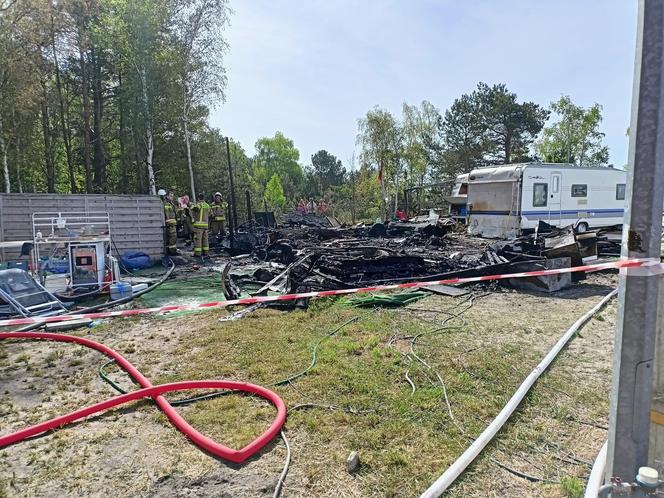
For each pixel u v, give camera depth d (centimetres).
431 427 324
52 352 510
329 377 414
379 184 3180
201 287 962
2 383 424
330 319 623
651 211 159
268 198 4259
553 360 452
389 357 470
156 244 1295
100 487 266
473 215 1591
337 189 4628
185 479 272
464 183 1917
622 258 168
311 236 1648
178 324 623
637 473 172
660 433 187
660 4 149
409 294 764
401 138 3123
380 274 927
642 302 163
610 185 1616
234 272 1139
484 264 924
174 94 2141
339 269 894
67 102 2452
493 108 3519
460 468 266
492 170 1512
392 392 383
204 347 517
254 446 295
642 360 166
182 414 351
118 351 510
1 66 1530
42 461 293
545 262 800
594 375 416
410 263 959
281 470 279
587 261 1002
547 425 326
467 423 329
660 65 152
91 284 832
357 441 307
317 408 356
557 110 3244
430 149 3666
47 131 2173
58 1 1697
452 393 379
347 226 2258
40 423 331
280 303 709
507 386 394
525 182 1414
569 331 532
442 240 1468
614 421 175
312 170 6731
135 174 2697
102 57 2392
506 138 3606
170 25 2153
